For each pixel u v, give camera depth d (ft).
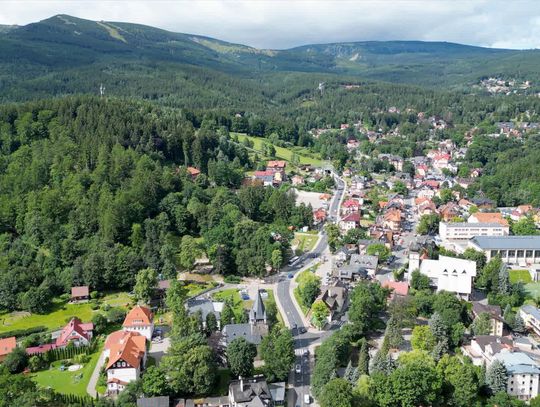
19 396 597.93
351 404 580.30
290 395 654.12
